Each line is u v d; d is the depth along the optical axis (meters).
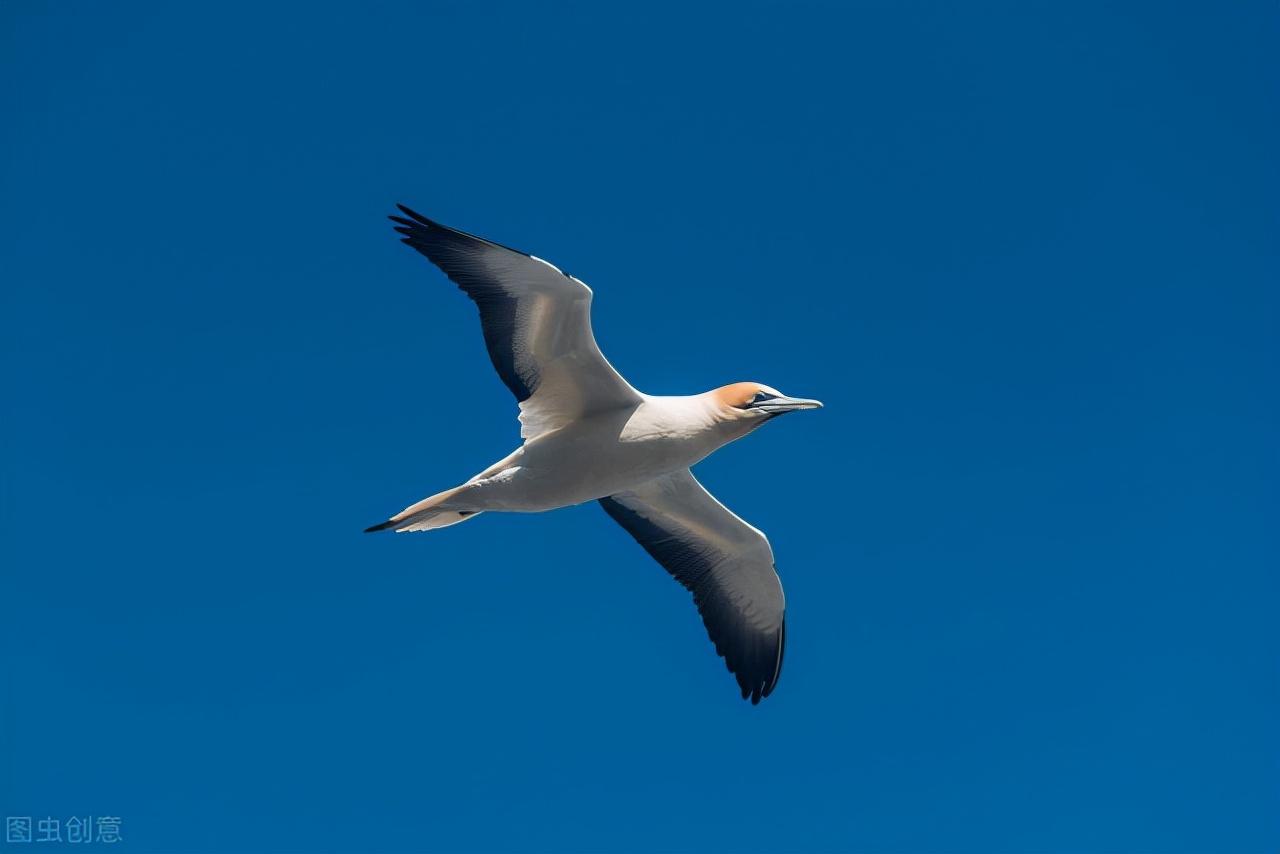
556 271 16.77
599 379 17.73
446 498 18.11
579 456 17.84
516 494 18.05
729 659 20.80
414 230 17.17
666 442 17.88
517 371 17.81
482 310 17.45
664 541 20.70
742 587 20.91
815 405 18.03
